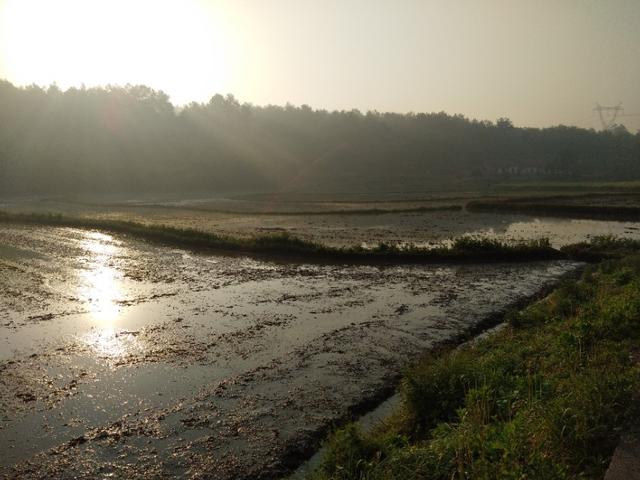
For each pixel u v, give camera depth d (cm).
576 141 16512
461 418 644
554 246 2722
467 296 1680
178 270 2170
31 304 1611
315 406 892
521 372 819
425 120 16662
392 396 937
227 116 12712
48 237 3145
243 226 3847
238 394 948
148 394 956
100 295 1730
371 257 2391
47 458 751
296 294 1731
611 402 592
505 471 455
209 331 1330
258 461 732
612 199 5225
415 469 544
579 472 496
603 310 1070
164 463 732
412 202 5869
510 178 12281
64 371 1071
